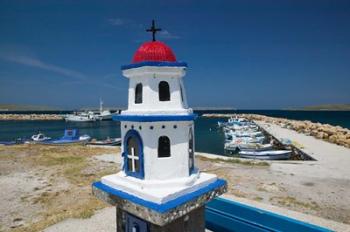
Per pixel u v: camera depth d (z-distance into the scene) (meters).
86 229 11.43
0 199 16.39
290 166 23.92
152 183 6.56
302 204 14.51
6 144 44.06
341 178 19.89
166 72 6.82
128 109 7.46
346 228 11.31
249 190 16.81
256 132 53.47
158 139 6.75
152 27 7.22
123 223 7.43
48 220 12.52
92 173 22.27
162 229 6.42
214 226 11.02
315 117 139.12
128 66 7.05
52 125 101.25
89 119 112.50
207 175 7.73
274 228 9.41
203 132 67.69
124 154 7.35
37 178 20.88
